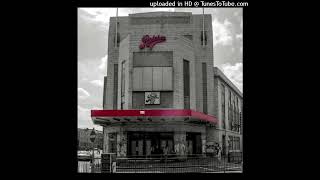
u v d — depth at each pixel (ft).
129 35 121.80
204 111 133.28
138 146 114.32
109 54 139.23
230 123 164.55
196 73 134.92
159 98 117.91
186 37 138.72
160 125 112.88
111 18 142.41
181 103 119.14
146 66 119.75
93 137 65.10
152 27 121.39
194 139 123.24
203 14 138.31
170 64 119.44
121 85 126.11
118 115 101.60
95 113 102.68
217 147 123.65
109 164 61.41
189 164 85.35
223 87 152.87
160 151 113.39
